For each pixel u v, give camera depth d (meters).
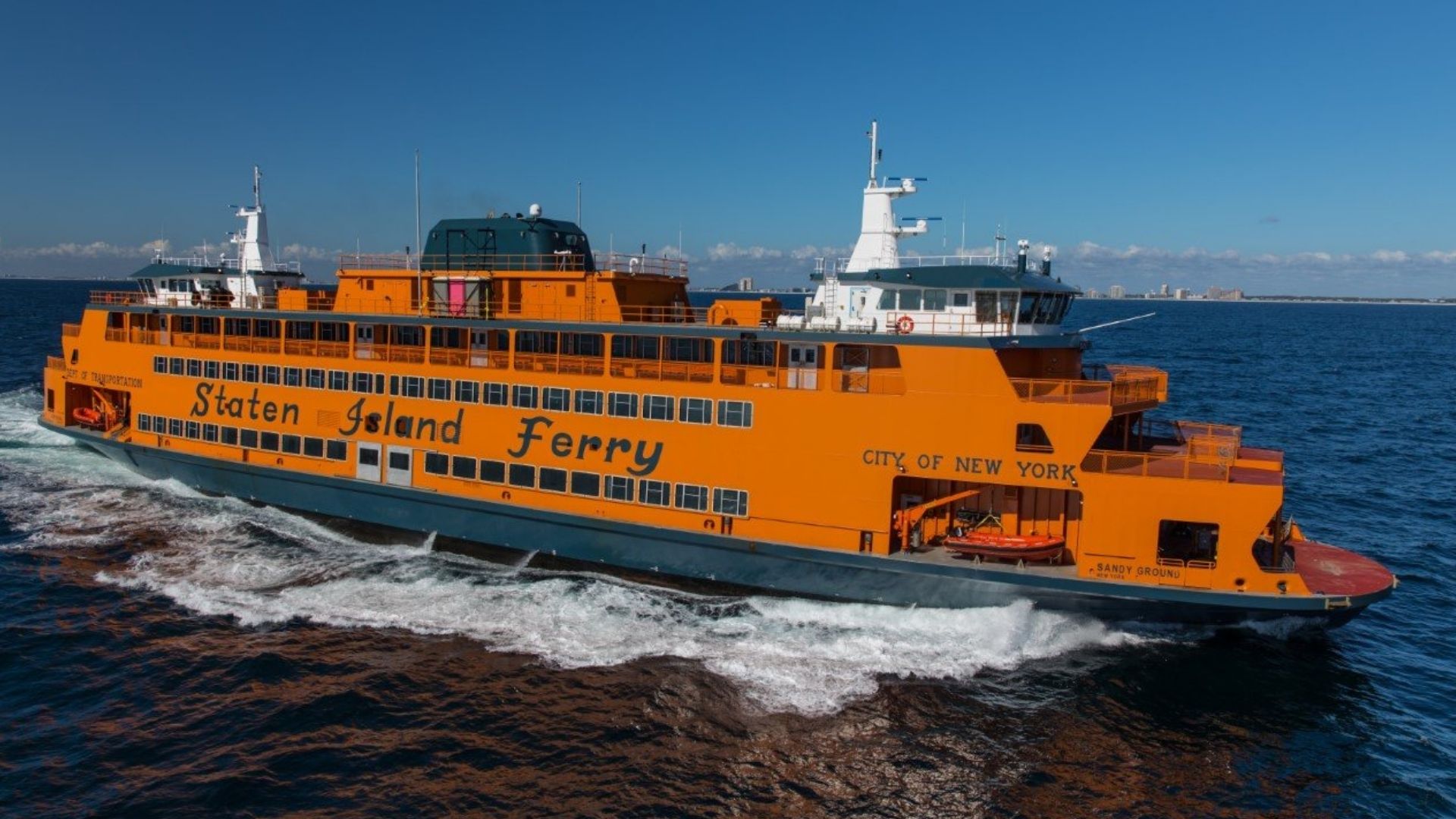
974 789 23.16
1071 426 28.81
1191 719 26.56
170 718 25.44
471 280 38.06
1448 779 24.27
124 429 47.12
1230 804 22.92
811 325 34.06
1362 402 92.88
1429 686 29.17
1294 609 28.11
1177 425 34.25
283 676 27.78
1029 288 31.09
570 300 37.31
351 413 39.28
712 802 22.39
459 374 36.88
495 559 37.16
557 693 27.11
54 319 149.00
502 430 36.22
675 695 27.12
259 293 46.44
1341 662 30.12
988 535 30.55
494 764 23.64
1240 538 28.16
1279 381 109.94
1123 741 25.44
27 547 37.75
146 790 22.33
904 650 29.97
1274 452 32.03
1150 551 28.77
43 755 23.67
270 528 40.59
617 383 34.06
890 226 37.81
